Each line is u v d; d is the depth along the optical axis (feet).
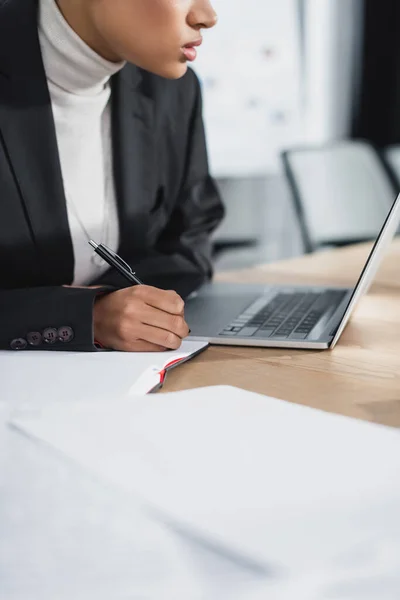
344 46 13.75
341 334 3.36
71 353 3.00
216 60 13.09
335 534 1.46
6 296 3.24
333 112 13.93
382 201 7.83
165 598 1.34
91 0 3.49
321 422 2.02
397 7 13.74
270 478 1.70
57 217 3.97
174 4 3.29
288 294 4.09
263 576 1.36
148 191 4.45
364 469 1.73
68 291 3.20
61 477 1.75
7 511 1.63
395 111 14.11
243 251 12.53
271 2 13.10
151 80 4.55
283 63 13.37
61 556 1.47
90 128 4.18
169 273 4.25
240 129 13.37
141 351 3.02
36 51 3.87
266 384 2.71
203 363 2.98
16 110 3.87
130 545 1.48
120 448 1.88
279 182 13.35
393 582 1.37
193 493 1.64
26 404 2.21
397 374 2.80
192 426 2.02
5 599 1.37
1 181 3.86
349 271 4.90
